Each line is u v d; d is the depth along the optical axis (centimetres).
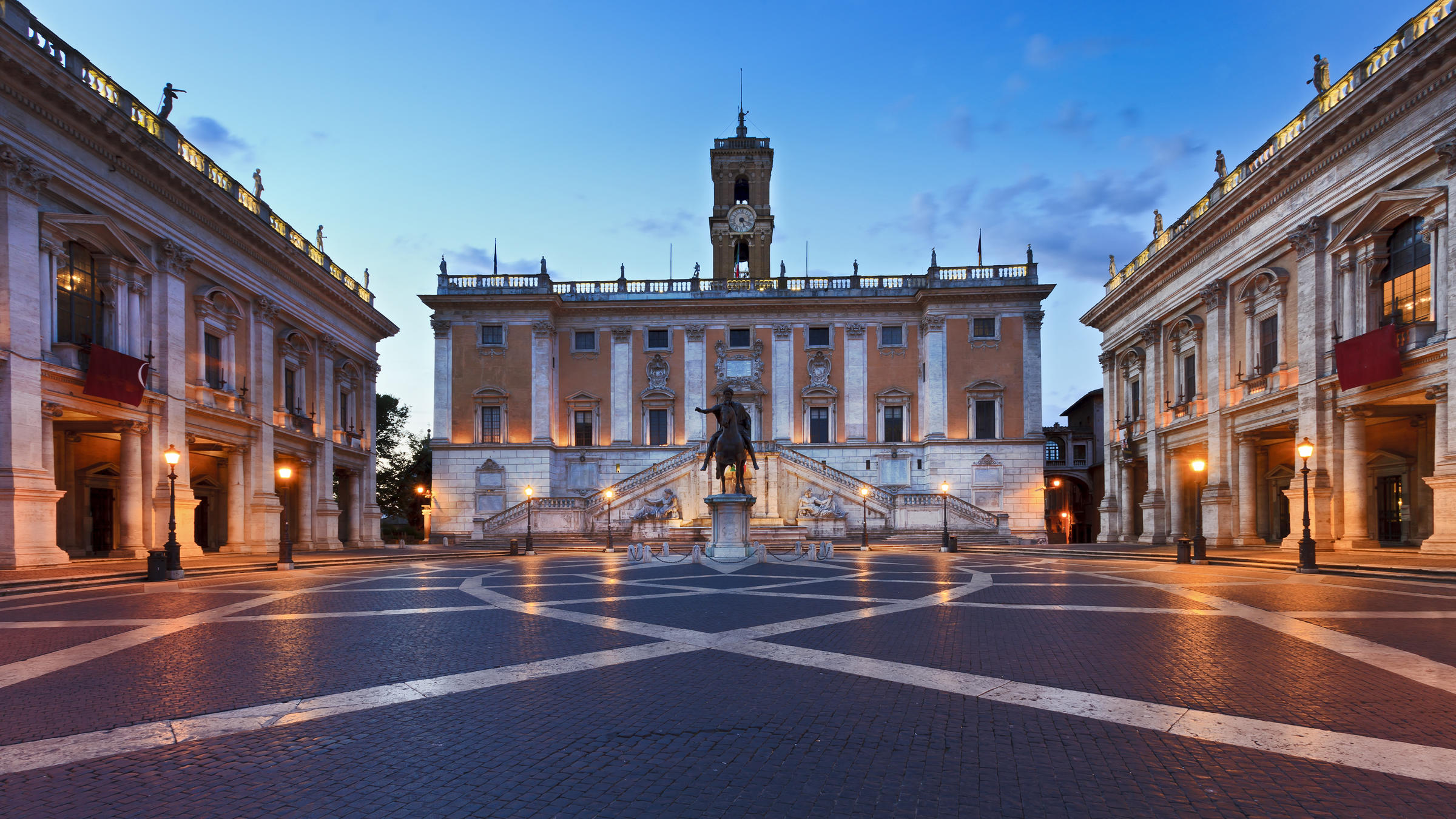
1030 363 5475
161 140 2750
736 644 1025
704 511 4956
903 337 5709
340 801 515
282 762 589
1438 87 2211
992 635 1084
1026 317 5497
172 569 2189
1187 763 569
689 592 1658
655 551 3291
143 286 2733
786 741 629
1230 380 3350
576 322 5784
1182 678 823
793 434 5659
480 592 1748
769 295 5741
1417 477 2831
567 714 709
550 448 5534
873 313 5719
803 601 1479
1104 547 3956
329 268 4281
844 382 5688
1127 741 620
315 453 4056
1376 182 2467
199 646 1055
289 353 3756
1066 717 685
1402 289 2458
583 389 5725
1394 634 1076
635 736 644
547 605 1454
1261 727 652
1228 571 2228
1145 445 4256
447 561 3191
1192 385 3800
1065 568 2372
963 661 915
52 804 511
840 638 1066
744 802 508
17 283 2183
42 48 2333
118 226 2519
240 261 3328
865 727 661
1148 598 1514
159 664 933
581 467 5659
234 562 2745
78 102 2352
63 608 1495
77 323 2495
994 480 5406
